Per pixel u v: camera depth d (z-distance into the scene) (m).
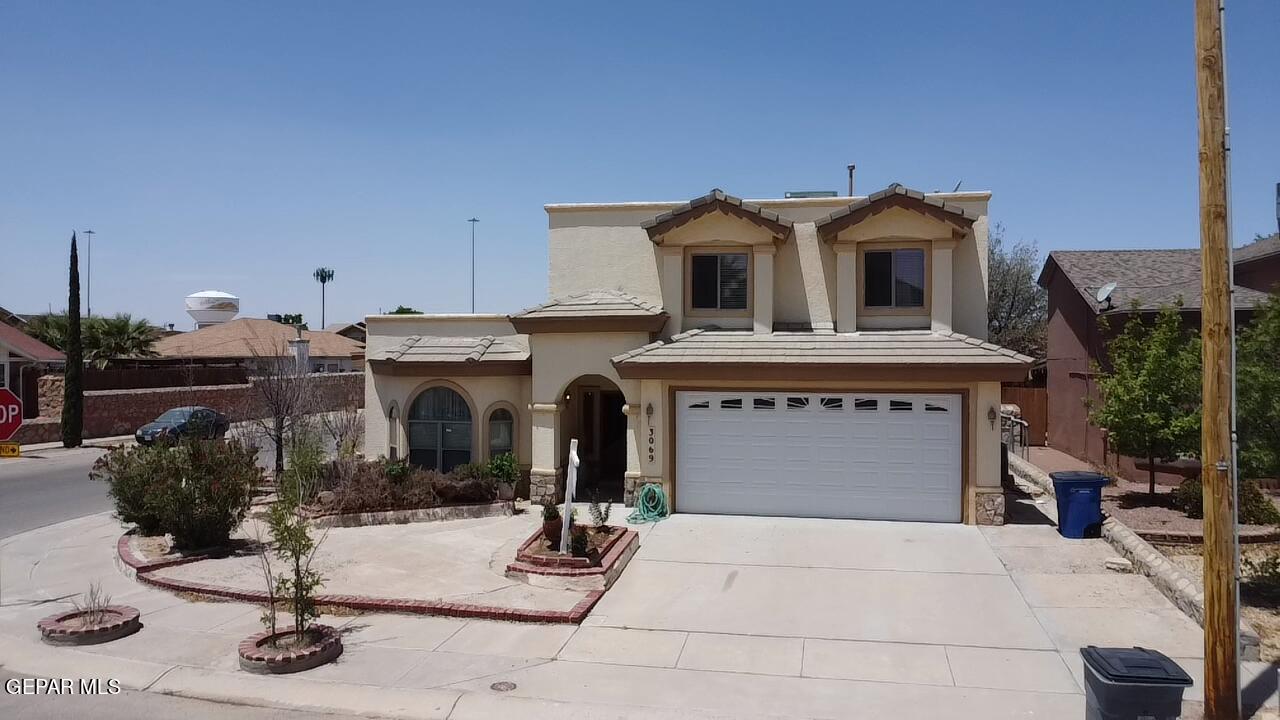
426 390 18.25
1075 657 9.10
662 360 15.67
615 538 13.17
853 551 13.37
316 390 23.84
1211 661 7.45
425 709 7.89
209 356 49.12
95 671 8.80
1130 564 12.33
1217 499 7.46
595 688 8.34
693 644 9.58
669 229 17.19
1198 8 7.69
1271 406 9.95
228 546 14.16
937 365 14.78
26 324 43.56
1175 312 15.58
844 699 8.06
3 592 11.98
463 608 10.55
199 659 9.10
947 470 15.30
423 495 16.30
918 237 16.48
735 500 16.02
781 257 17.56
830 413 15.68
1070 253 25.44
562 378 17.17
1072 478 14.19
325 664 8.98
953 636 9.76
